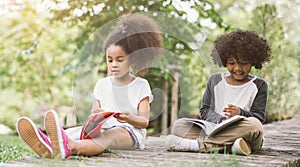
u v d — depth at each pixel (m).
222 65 3.08
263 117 3.00
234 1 9.73
